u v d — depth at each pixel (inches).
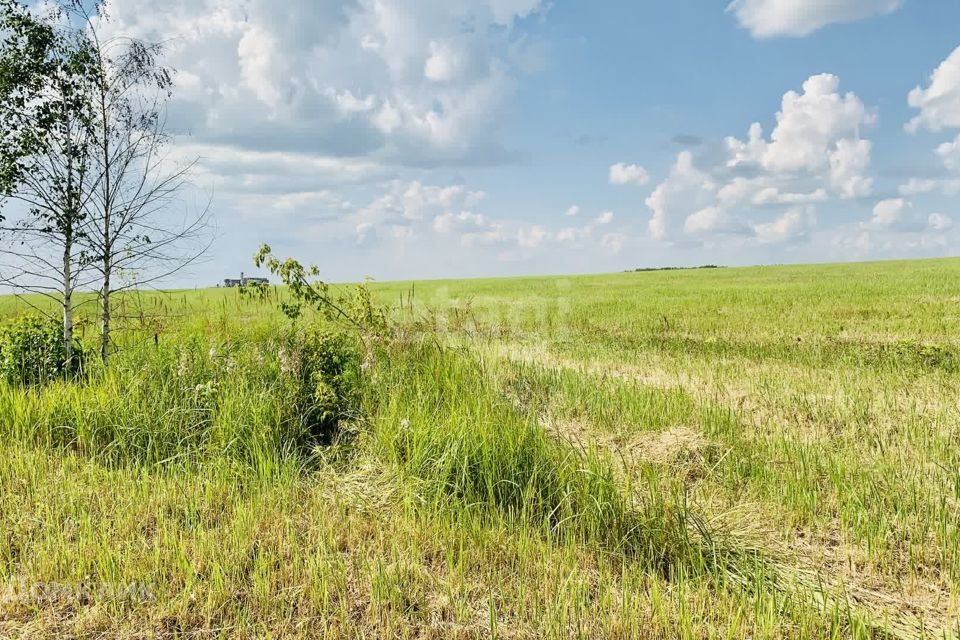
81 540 164.7
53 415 251.8
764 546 174.1
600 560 161.5
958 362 395.9
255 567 154.3
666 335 564.1
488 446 202.7
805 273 1903.3
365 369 282.5
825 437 265.4
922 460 234.5
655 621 136.9
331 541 169.2
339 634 132.6
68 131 320.5
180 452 227.6
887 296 862.5
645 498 190.7
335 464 226.4
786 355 449.1
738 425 274.8
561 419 289.7
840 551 175.0
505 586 152.3
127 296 366.3
